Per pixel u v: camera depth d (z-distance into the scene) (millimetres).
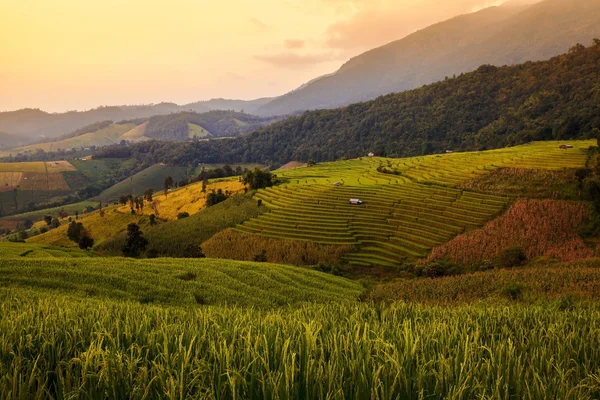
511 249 52406
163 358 4609
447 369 4223
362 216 83062
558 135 149000
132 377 4125
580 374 5000
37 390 3721
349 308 13625
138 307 14953
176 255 82062
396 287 36719
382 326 7793
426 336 6246
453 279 36469
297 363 4391
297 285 34938
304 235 77625
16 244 57688
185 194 150500
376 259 66062
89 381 4031
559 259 51594
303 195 103125
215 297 27328
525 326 9203
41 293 20938
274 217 89000
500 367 4406
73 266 30688
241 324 7184
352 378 4062
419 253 66250
